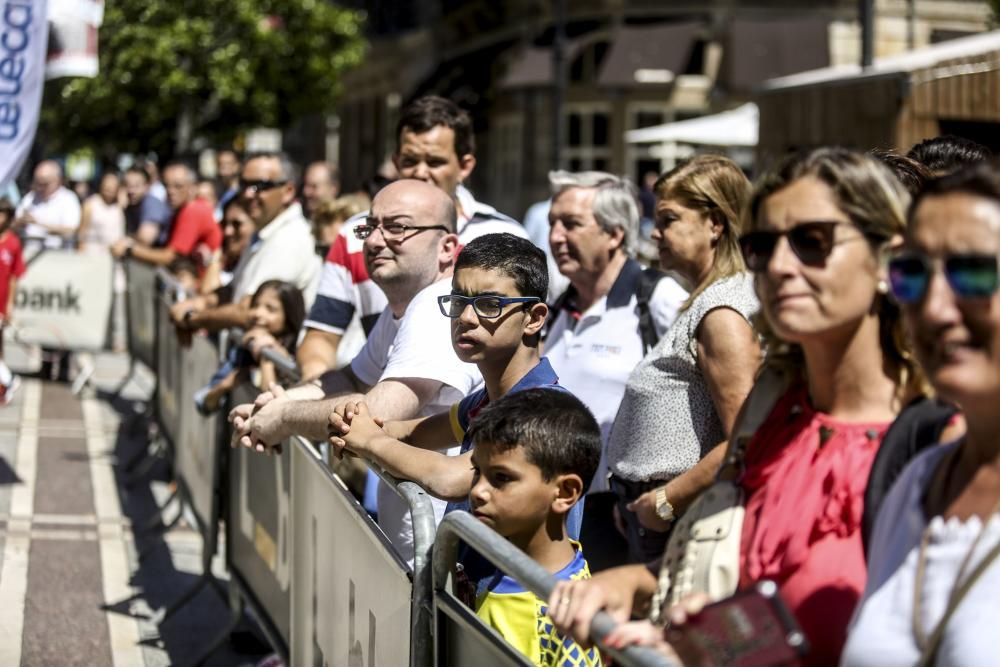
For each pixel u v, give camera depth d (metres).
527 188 30.09
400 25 40.81
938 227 1.96
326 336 5.64
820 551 2.34
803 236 2.31
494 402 3.29
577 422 3.21
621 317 4.97
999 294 1.92
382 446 3.57
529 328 3.67
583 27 28.98
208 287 9.45
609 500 4.73
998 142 11.04
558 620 2.40
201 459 6.90
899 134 10.62
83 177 32.16
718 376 3.79
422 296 4.20
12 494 8.48
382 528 4.38
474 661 2.88
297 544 4.54
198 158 30.47
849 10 27.23
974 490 2.02
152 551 7.43
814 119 11.80
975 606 1.92
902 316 2.23
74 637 6.00
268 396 4.45
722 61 27.56
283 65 30.38
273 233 7.29
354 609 3.69
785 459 2.43
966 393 1.94
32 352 13.88
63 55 8.30
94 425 10.78
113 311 12.85
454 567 3.10
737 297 3.86
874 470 2.28
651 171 28.52
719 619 2.05
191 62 29.19
